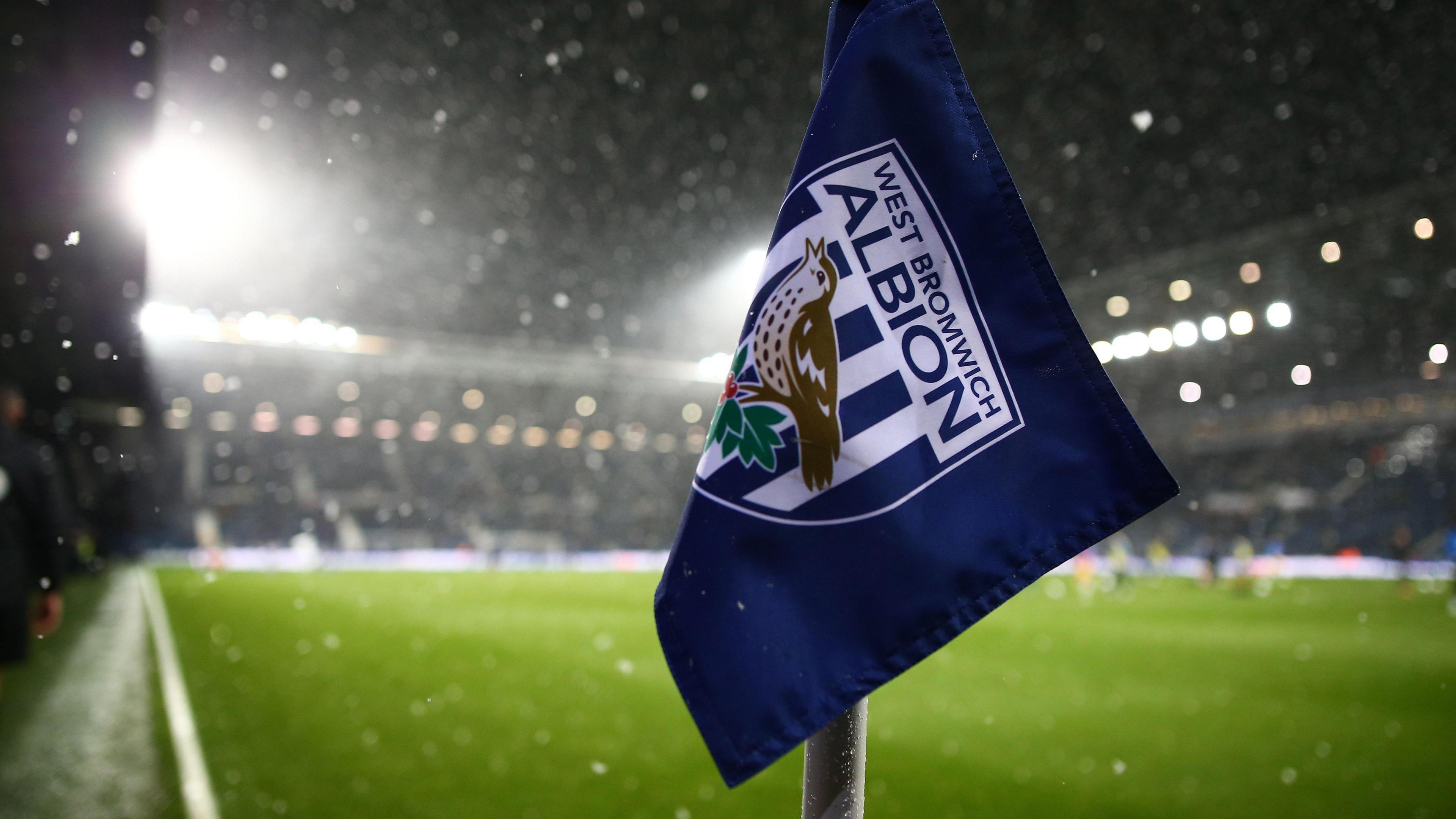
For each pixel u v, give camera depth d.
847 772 1.10
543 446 42.47
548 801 4.25
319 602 15.15
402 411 40.56
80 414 23.28
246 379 36.75
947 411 1.17
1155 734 5.85
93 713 6.04
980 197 1.22
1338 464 34.53
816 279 1.18
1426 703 7.00
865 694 1.07
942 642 1.10
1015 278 1.20
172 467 35.41
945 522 1.13
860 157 1.22
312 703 6.45
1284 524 33.53
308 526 32.16
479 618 13.02
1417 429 31.91
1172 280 28.77
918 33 1.25
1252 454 37.31
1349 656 9.73
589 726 5.86
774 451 1.13
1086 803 4.31
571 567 32.97
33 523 3.39
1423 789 4.57
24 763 4.82
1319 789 4.57
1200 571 26.94
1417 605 16.81
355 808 4.09
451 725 5.81
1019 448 1.17
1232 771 4.93
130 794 4.27
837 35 1.33
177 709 6.17
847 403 1.15
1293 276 28.09
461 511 38.00
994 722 6.12
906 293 1.20
